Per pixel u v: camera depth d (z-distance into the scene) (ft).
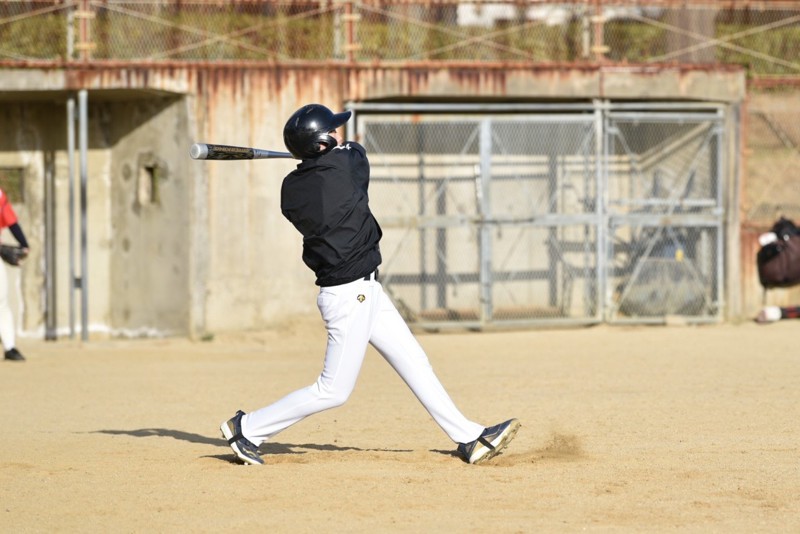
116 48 165.68
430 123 176.35
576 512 59.82
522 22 175.32
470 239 182.19
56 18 166.20
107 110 179.63
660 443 81.30
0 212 140.77
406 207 178.60
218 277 164.76
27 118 180.55
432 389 72.23
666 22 179.63
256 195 165.37
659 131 182.09
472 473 70.03
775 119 183.32
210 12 167.12
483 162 169.27
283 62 164.45
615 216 172.76
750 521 57.82
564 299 184.65
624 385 114.01
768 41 184.44
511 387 113.70
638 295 177.88
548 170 181.37
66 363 140.56
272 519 58.80
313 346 156.66
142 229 173.78
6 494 65.62
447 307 182.19
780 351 141.28
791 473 69.92
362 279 69.77
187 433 89.92
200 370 132.77
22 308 181.37
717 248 177.37
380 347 71.77
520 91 169.78
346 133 166.40
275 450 80.43
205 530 56.90
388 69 166.91
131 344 160.15
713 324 175.83
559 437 84.23
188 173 163.73
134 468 72.69
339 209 68.39
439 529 56.39
